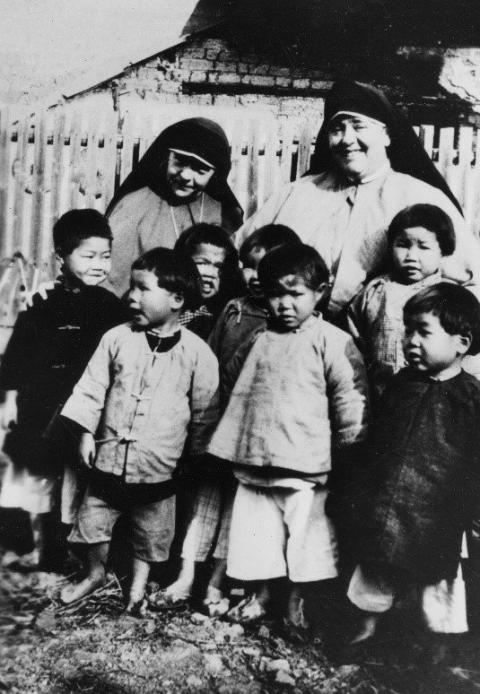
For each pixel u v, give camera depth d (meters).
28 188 3.90
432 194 3.09
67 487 2.95
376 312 2.88
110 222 3.28
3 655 2.47
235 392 2.75
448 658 2.54
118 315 3.03
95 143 3.86
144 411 2.76
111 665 2.44
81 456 2.81
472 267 3.08
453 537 2.55
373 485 2.60
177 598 2.78
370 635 2.58
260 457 2.66
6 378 3.03
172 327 2.80
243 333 2.90
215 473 2.87
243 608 2.70
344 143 3.08
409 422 2.60
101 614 2.71
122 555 2.90
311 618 2.67
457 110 3.94
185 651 2.51
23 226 3.92
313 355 2.68
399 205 3.08
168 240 3.28
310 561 2.65
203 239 2.97
